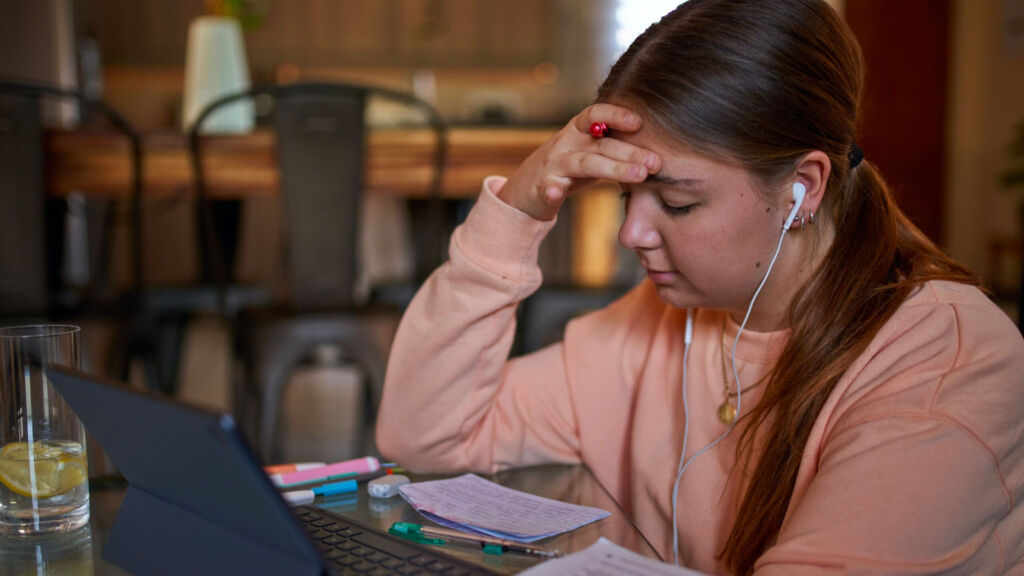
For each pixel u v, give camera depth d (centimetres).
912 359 70
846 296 76
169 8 505
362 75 546
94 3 493
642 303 99
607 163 72
